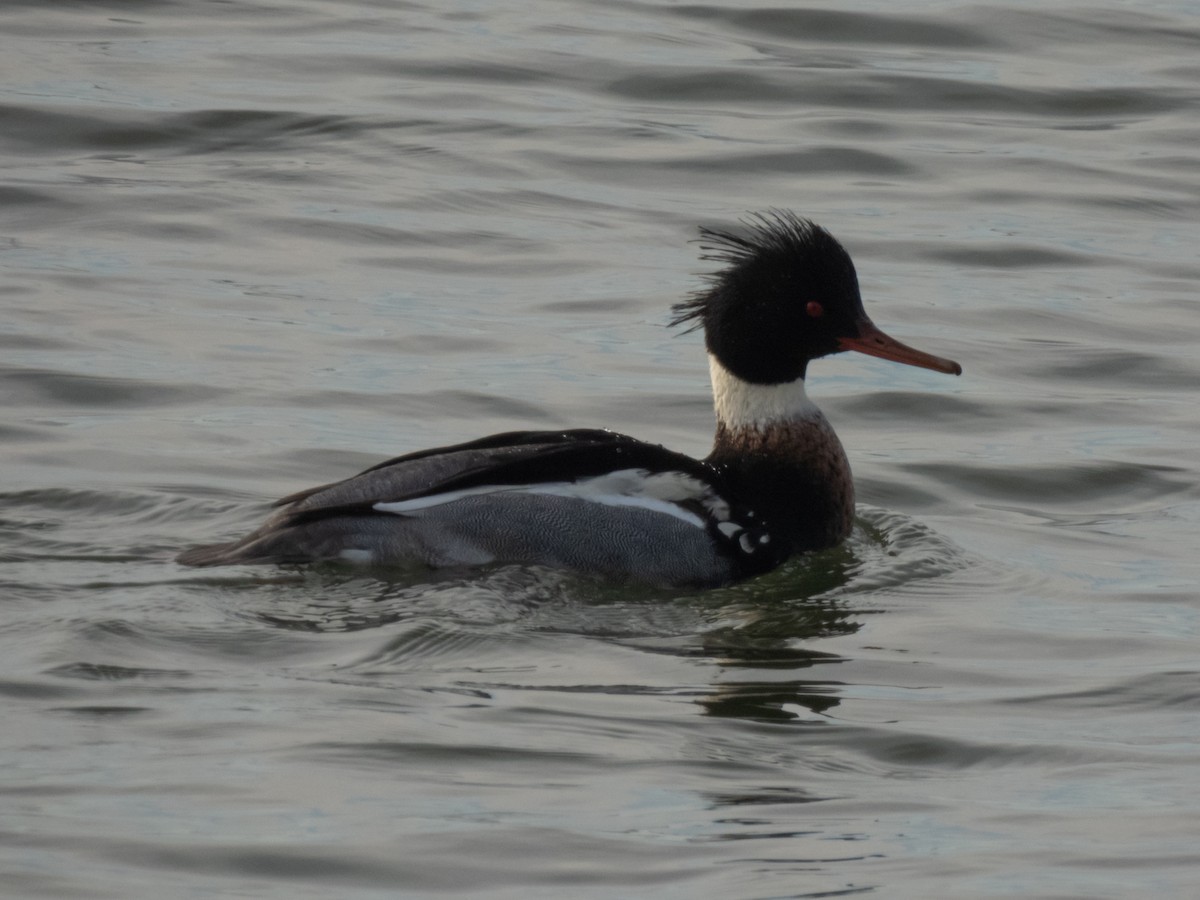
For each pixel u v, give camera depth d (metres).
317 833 9.29
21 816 9.32
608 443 14.06
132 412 16.88
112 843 9.09
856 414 18.03
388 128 24.06
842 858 9.27
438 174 22.91
